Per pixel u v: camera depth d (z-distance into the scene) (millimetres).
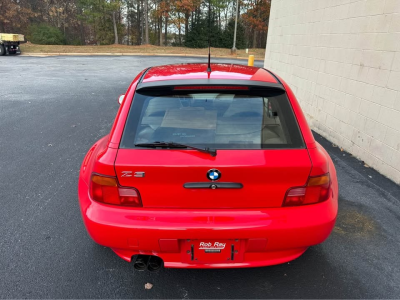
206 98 2314
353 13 5078
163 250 2080
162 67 2934
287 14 8125
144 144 2070
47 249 2875
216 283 2492
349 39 5195
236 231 2010
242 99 2312
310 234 2080
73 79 13477
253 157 2012
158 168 1967
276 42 9117
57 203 3672
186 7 36250
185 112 2240
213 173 1964
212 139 2096
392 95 4195
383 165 4410
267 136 2135
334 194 2359
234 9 44188
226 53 32188
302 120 2252
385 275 2586
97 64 19953
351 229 3189
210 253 2123
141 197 2049
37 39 37969
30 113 7711
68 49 31078
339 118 5547
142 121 2184
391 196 3830
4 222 3281
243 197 2043
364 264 2709
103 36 44938
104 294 2373
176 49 34688
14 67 17250
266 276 2568
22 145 5547
